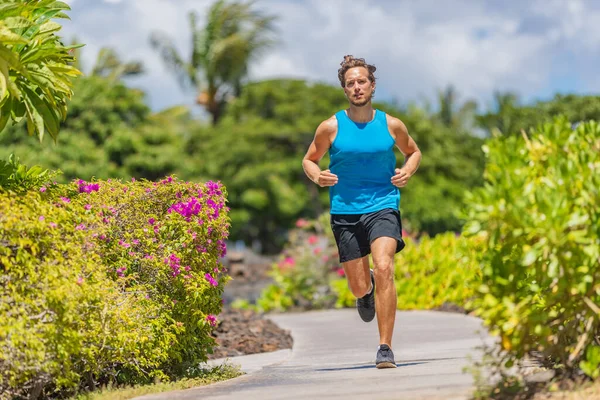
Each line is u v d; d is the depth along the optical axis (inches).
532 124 3031.5
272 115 3336.6
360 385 307.3
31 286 311.4
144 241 382.3
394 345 522.9
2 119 357.7
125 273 378.0
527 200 255.1
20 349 300.8
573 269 256.8
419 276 903.7
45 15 364.5
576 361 275.1
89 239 351.6
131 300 361.7
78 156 2412.6
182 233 393.1
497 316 258.5
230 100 3410.4
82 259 338.3
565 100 2878.9
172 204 397.1
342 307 1005.8
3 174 358.9
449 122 3897.6
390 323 372.2
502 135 278.8
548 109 2942.9
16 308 303.7
